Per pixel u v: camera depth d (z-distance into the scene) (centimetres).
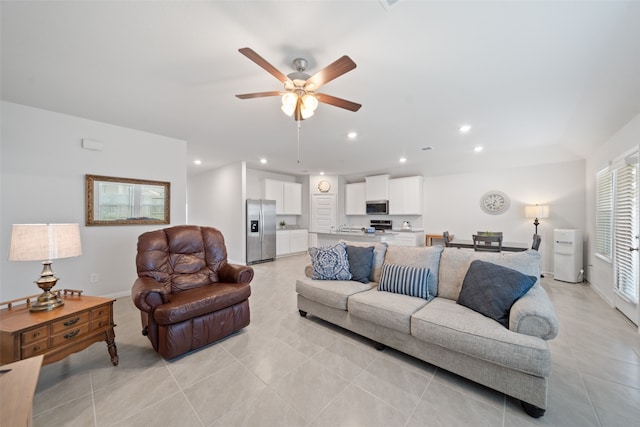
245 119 317
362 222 746
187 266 276
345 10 147
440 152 480
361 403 158
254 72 214
